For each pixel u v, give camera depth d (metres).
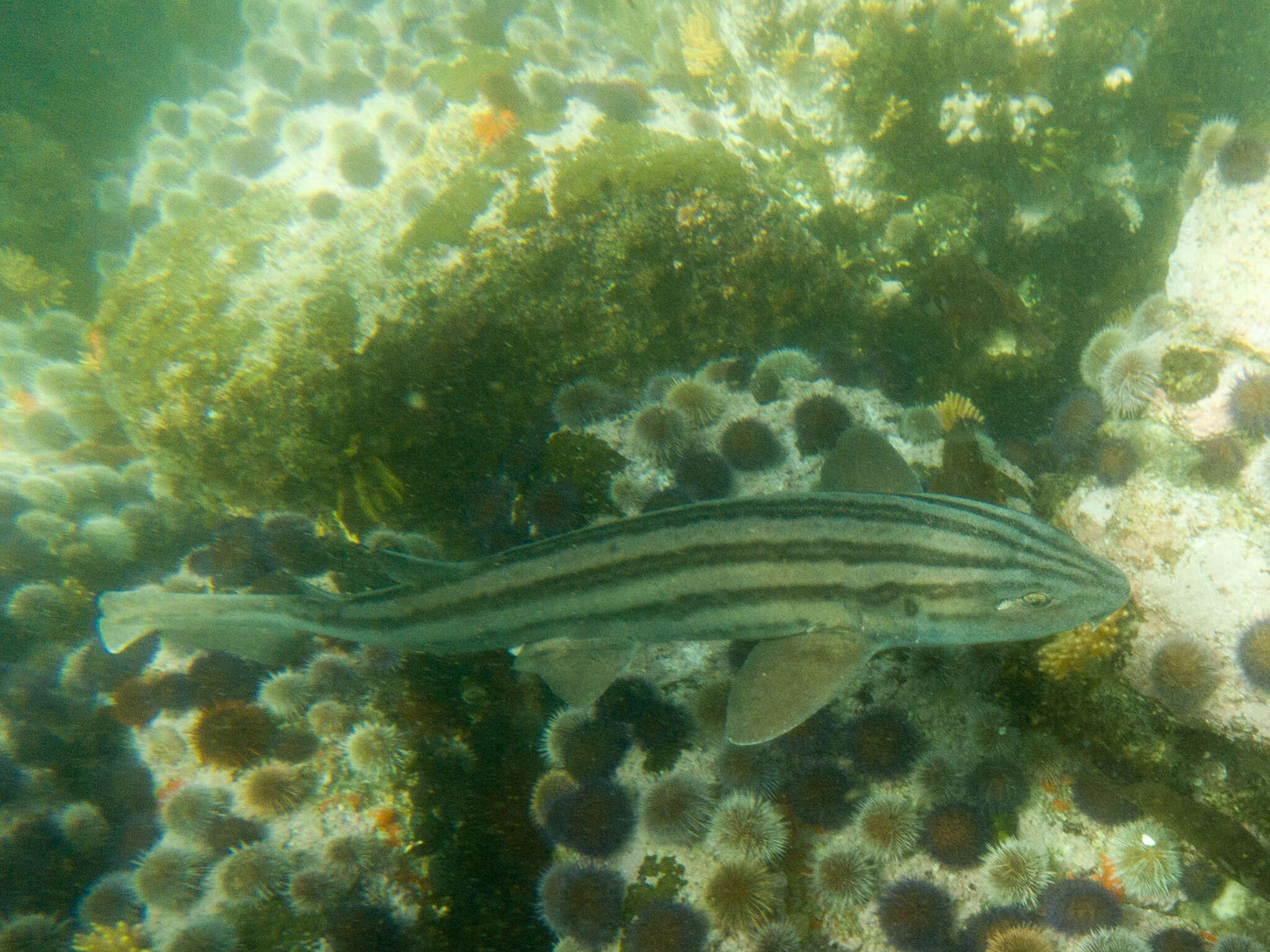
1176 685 0.70
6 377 1.60
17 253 1.88
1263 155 0.80
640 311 1.10
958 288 1.08
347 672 1.07
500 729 0.97
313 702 1.08
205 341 1.15
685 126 1.22
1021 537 0.64
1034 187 1.10
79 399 1.56
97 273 1.97
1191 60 1.03
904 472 0.73
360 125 1.34
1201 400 0.80
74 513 1.38
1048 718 0.77
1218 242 0.83
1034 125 1.08
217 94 1.88
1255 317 0.80
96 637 1.25
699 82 1.30
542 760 0.93
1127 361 0.84
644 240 1.07
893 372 1.06
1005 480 0.94
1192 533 0.76
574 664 0.75
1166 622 0.75
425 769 0.98
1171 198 1.06
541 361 1.09
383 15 1.81
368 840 0.97
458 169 1.17
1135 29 1.03
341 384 1.10
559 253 1.08
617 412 1.08
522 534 1.02
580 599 0.73
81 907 0.99
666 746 0.88
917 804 0.79
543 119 1.19
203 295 1.19
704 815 0.81
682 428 1.01
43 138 2.13
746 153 1.20
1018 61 1.05
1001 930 0.73
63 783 1.11
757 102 1.23
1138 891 0.74
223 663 1.11
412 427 1.10
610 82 1.24
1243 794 0.69
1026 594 0.63
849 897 0.76
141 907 0.99
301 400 1.11
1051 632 0.64
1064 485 0.88
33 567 1.29
